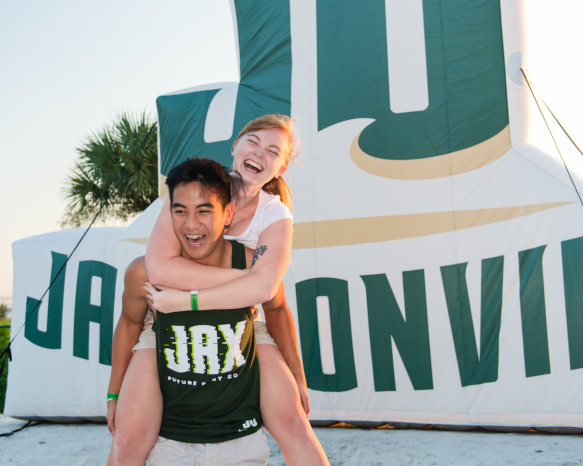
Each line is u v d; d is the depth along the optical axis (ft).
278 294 7.35
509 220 14.70
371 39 16.52
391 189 15.57
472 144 15.35
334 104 16.46
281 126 9.53
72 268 17.65
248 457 6.60
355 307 15.35
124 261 17.22
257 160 9.28
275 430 6.82
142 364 6.65
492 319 14.43
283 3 17.57
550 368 13.84
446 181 15.29
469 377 14.42
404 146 15.72
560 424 13.62
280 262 6.95
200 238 6.42
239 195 7.34
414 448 13.07
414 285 15.05
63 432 16.10
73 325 17.25
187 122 18.06
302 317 15.69
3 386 25.31
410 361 14.83
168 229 6.79
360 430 14.96
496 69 15.65
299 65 17.08
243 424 6.64
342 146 16.12
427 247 15.08
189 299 6.40
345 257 15.58
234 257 7.03
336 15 16.97
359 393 15.08
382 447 13.24
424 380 14.70
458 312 14.69
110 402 7.11
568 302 13.91
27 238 18.57
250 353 6.81
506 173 15.05
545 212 14.43
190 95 18.42
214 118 17.79
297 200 16.21
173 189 6.36
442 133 15.56
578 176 14.71
